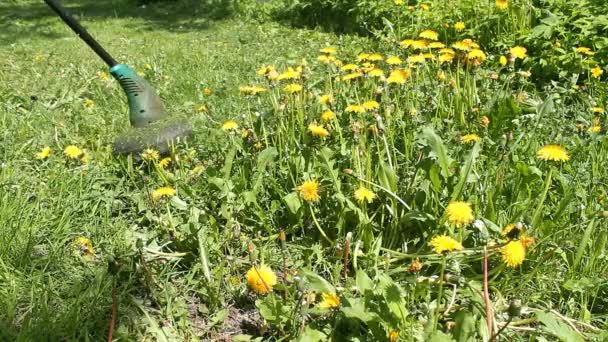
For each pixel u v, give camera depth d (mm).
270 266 2273
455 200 2107
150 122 3066
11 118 3596
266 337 1953
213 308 2080
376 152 2574
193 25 8133
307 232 2453
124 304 2041
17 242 2297
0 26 8453
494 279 2049
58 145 3242
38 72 5258
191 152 2926
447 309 1789
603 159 2674
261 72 2914
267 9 8320
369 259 2139
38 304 1996
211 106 3895
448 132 2721
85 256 2281
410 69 3164
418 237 2273
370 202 2217
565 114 3326
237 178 2590
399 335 1702
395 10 6188
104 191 2732
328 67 3305
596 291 2004
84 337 1895
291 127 2768
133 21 8602
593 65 4117
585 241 1993
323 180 2473
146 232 2486
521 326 1888
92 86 4582
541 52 4492
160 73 4961
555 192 2428
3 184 2527
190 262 2301
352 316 1709
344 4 7230
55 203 2609
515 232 1821
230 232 2328
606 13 4688
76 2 10609
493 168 2473
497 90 3328
